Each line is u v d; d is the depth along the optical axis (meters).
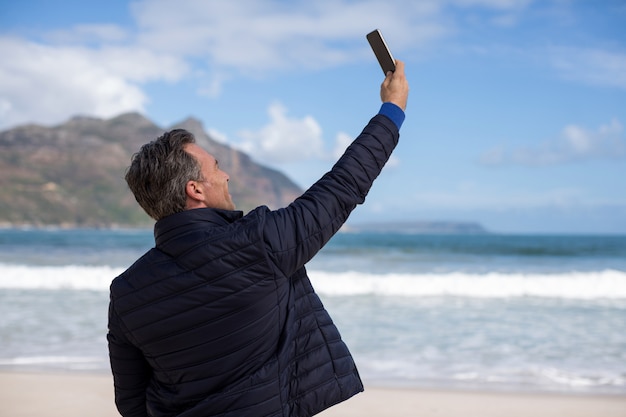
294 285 1.50
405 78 1.55
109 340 1.52
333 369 1.49
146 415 1.58
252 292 1.37
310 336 1.49
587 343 6.81
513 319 8.39
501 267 18.02
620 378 5.29
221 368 1.39
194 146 1.50
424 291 11.19
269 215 1.40
